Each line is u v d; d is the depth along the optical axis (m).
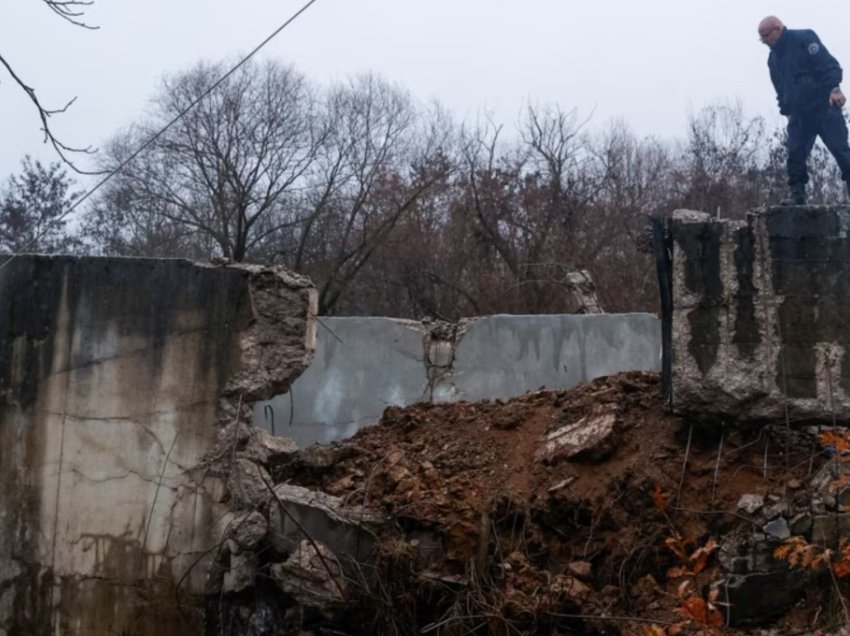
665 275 6.98
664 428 7.02
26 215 23.81
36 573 7.09
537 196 22.31
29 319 7.31
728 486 6.54
